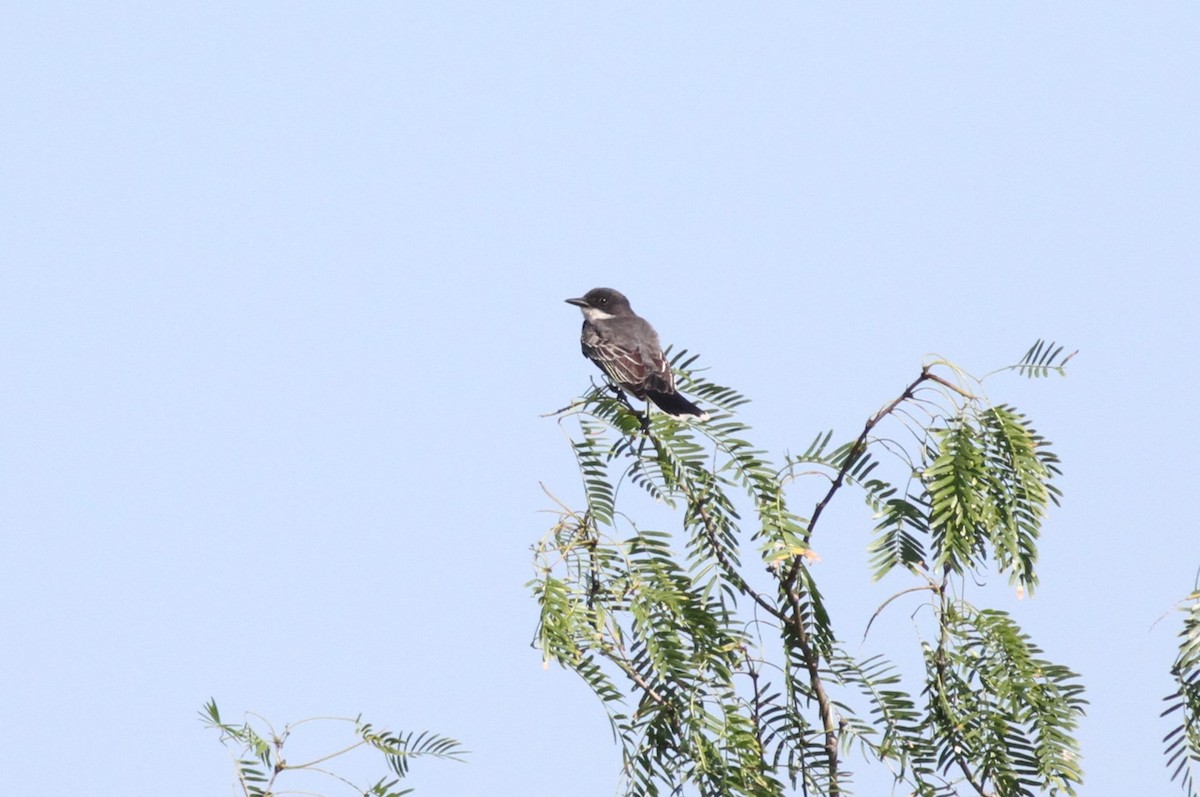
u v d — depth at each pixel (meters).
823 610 10.05
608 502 10.70
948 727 9.85
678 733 9.59
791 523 10.03
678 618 9.75
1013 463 9.98
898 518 10.15
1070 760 9.66
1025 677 9.76
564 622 9.35
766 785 9.59
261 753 9.12
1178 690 9.06
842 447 10.28
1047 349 10.06
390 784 9.20
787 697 9.95
